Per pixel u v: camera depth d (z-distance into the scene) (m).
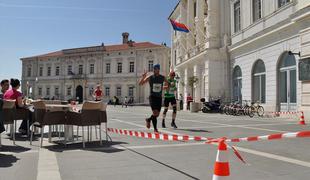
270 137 3.71
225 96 26.53
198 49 33.00
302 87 16.11
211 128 11.53
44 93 75.88
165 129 11.13
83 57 70.44
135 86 64.31
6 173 4.79
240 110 21.14
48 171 4.86
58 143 7.86
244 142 7.86
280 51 18.61
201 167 5.13
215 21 27.80
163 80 10.09
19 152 6.57
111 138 8.70
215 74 26.94
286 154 6.27
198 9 34.66
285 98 18.48
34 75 77.56
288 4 17.84
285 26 17.44
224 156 3.29
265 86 20.59
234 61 25.55
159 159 5.76
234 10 26.08
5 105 7.56
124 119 16.75
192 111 27.33
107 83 67.50
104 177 4.52
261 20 21.00
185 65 38.28
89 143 7.78
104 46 69.50
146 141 8.04
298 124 13.55
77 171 4.87
